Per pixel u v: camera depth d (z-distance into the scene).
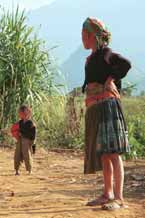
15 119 18.39
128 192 9.35
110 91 7.53
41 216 7.26
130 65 7.42
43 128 18.58
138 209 7.73
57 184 10.77
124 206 7.68
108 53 7.47
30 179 11.55
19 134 12.74
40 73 18.98
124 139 7.53
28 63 18.66
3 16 19.23
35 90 18.81
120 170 7.59
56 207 7.94
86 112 7.68
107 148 7.39
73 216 7.22
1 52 18.69
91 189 9.95
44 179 11.55
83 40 7.67
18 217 7.21
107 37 7.55
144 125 18.12
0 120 18.22
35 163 14.55
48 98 19.16
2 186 10.38
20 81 18.59
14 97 18.39
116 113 7.52
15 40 18.88
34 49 18.92
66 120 18.73
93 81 7.59
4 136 17.95
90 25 7.56
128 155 15.46
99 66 7.50
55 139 18.31
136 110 19.33
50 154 16.47
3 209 7.87
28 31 19.19
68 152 17.12
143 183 10.17
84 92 7.81
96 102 7.54
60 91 19.33
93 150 7.57
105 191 7.70
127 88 19.69
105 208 7.52
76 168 13.67
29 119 12.77
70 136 18.28
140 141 17.38
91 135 7.59
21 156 12.58
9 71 18.55
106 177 7.64
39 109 18.61
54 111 18.95
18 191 9.73
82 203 8.21
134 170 12.00
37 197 8.98
